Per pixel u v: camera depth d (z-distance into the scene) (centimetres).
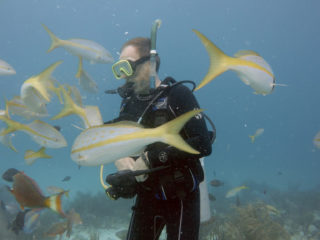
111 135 148
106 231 756
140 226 249
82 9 7475
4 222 586
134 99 252
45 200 192
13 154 4547
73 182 2270
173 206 232
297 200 1220
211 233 598
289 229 780
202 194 394
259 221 587
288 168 4019
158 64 263
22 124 277
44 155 295
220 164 4128
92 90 347
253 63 171
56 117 191
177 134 135
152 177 221
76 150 155
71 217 433
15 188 188
